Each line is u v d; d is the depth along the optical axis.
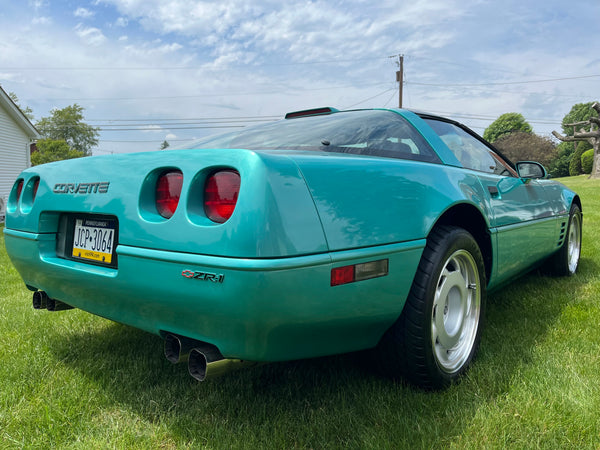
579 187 18.06
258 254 1.22
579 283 3.47
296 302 1.30
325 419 1.59
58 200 1.81
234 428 1.57
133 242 1.47
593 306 2.80
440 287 1.82
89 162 1.77
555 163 49.94
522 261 2.71
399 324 1.70
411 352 1.69
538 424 1.52
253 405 1.71
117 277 1.52
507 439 1.45
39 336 2.48
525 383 1.78
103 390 1.86
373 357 1.82
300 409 1.68
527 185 2.84
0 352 2.25
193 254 1.31
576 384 1.77
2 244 6.64
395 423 1.56
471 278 2.05
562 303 2.90
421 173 1.79
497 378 1.85
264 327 1.28
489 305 2.92
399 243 1.58
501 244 2.32
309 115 2.45
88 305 1.79
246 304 1.24
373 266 1.49
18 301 3.27
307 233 1.31
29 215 1.96
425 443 1.43
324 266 1.34
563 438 1.44
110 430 1.58
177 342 1.49
